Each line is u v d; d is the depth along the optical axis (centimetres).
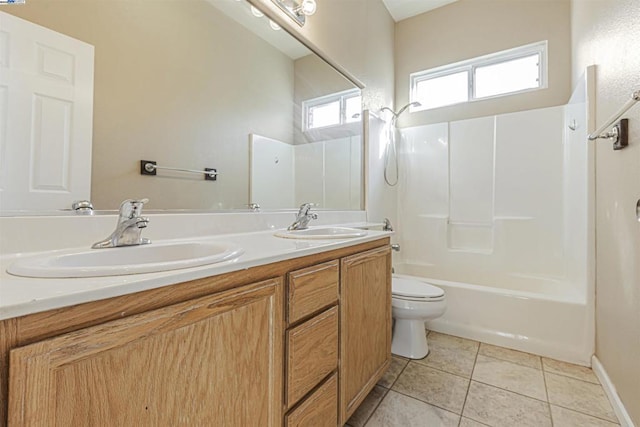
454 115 296
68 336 47
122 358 53
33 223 81
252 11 156
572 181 227
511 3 272
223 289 72
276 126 171
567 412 136
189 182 128
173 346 61
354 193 239
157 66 117
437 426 128
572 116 226
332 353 111
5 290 48
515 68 276
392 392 152
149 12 115
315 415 101
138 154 110
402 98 322
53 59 89
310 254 99
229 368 73
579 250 210
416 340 188
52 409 45
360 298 131
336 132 220
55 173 89
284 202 176
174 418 61
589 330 175
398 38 323
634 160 120
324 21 205
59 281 53
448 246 290
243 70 152
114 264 86
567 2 249
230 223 137
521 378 163
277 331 87
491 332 204
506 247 261
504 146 265
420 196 305
